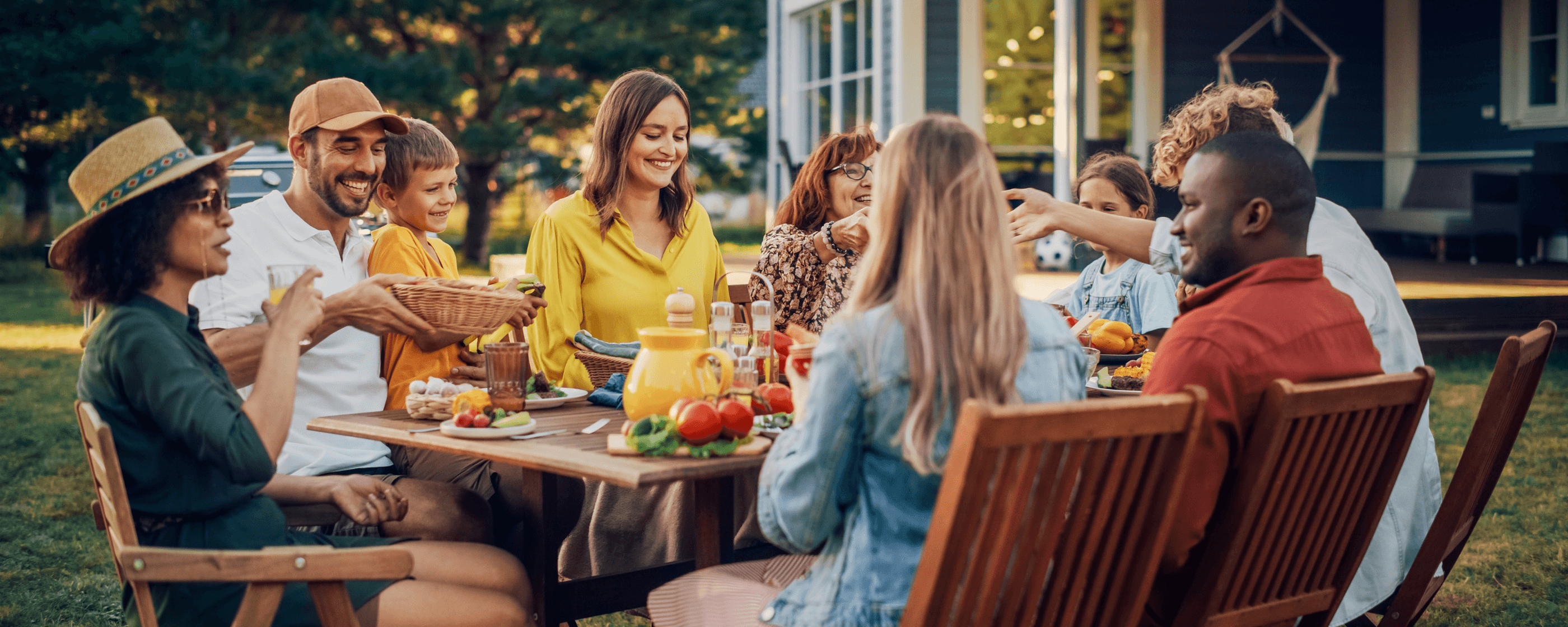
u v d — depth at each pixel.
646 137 3.05
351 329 2.65
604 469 1.74
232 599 1.79
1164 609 1.80
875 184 1.58
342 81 2.66
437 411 2.20
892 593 1.52
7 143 14.13
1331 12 12.38
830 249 2.99
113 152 1.81
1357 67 12.57
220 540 1.83
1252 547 1.70
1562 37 11.23
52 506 4.10
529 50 13.98
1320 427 1.69
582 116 14.64
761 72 24.52
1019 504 1.41
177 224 1.83
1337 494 1.79
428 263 2.87
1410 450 2.22
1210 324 1.71
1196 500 1.64
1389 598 2.46
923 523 1.55
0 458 4.78
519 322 2.48
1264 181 1.79
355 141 2.65
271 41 13.00
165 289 1.88
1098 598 1.59
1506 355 1.93
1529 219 10.62
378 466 2.62
